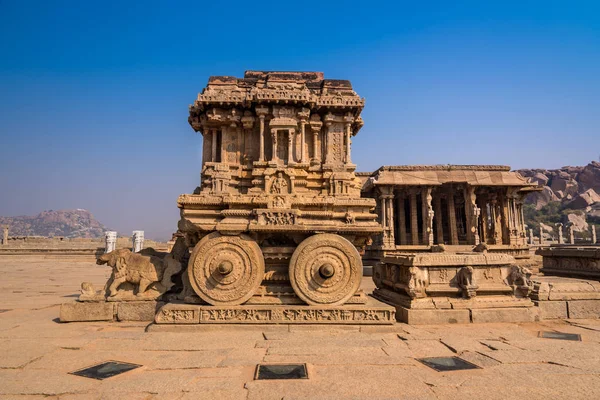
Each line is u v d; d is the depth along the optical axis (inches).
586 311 349.7
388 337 273.6
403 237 1331.2
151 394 166.9
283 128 385.1
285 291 316.2
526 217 4350.4
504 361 217.3
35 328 298.4
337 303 303.6
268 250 316.8
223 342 255.3
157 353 230.5
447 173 1243.2
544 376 192.5
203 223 313.4
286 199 330.6
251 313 294.7
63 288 596.1
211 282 301.7
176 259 352.5
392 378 188.2
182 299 319.9
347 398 162.6
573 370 202.1
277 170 377.1
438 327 307.1
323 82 416.5
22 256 1425.9
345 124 407.5
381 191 1180.5
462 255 346.6
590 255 512.4
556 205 4411.9
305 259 307.0
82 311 322.7
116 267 332.2
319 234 314.0
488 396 166.2
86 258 1428.4
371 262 1162.0
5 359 216.2
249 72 433.1
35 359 217.2
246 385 176.9
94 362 212.1
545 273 595.5
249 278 303.4
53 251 1470.2
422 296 334.3
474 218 1222.3
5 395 164.6
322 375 191.9
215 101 383.9
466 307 327.0
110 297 327.3
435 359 220.7
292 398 162.4
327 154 399.2
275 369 200.8
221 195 336.8
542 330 301.0
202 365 206.7
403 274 354.9
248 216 318.0
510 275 347.3
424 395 166.7
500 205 1320.1
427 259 339.0
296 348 241.1
